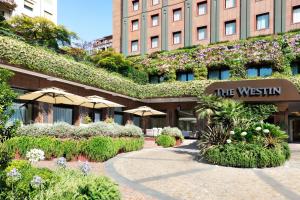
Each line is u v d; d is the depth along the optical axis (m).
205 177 9.46
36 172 5.12
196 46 35.53
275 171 10.68
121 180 8.62
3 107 4.80
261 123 13.37
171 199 6.68
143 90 31.61
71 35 30.00
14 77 17.67
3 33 18.08
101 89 24.78
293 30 30.55
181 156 14.66
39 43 20.81
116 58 30.03
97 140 12.40
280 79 22.91
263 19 33.81
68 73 20.95
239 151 11.74
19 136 11.44
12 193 4.35
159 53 37.06
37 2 45.66
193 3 38.72
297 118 27.86
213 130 13.27
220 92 24.89
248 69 30.14
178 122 31.81
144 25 42.75
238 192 7.51
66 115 23.11
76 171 6.03
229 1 36.19
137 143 17.03
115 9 46.53
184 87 29.48
